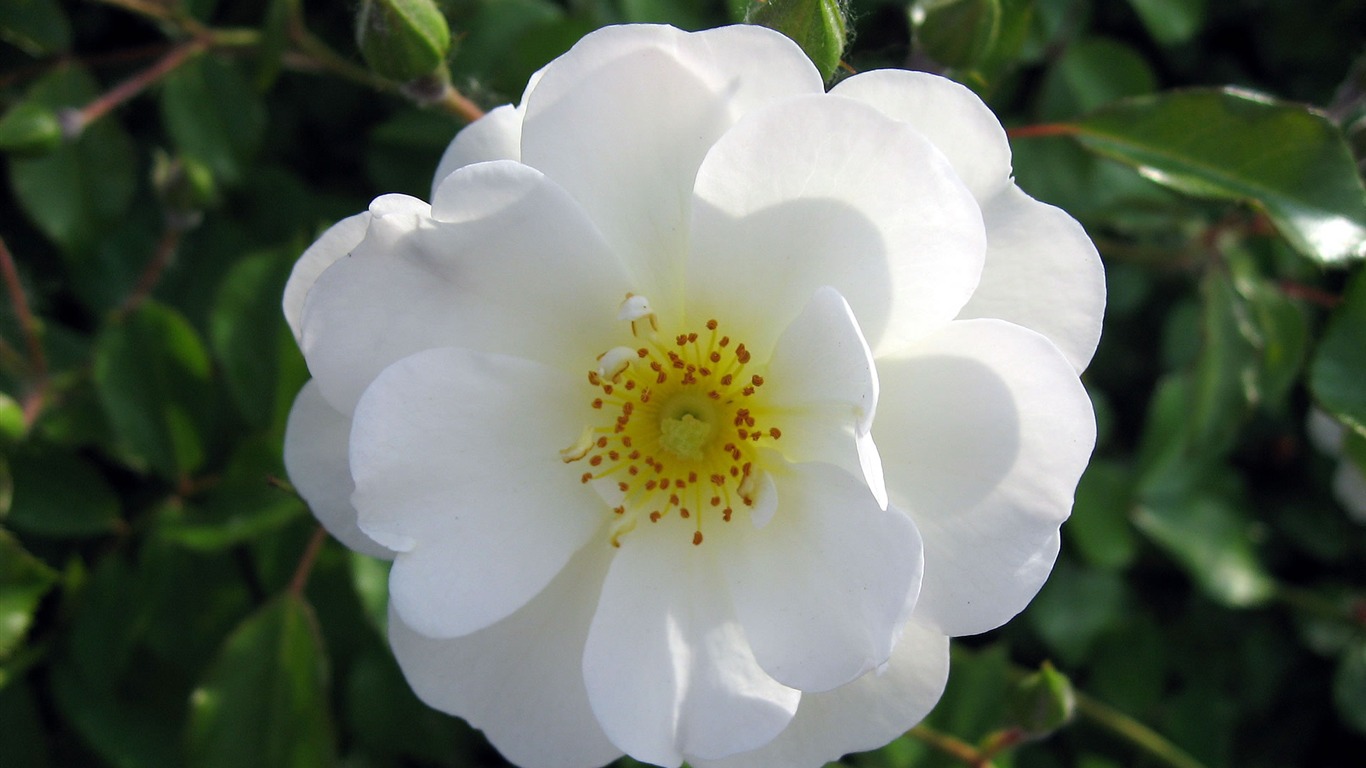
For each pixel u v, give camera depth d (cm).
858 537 19
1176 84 27
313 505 20
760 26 19
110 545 24
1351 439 22
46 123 23
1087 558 25
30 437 24
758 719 19
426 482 19
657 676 19
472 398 19
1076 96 25
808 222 19
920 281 19
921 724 24
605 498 20
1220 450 24
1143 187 25
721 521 20
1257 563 26
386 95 26
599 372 20
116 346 23
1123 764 26
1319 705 27
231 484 23
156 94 26
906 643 19
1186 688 26
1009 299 19
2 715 23
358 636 23
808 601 19
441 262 19
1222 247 24
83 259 25
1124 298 27
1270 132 21
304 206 25
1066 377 18
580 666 20
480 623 19
